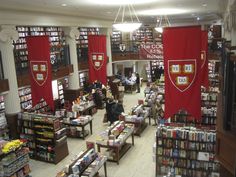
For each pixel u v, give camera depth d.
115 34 21.78
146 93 15.84
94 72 12.51
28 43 9.49
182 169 7.38
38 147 9.59
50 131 9.30
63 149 9.70
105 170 8.11
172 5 12.41
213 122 9.50
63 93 15.73
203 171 7.16
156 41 21.03
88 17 15.51
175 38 6.05
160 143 7.46
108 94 16.14
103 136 9.04
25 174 7.91
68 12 12.88
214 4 12.56
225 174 3.83
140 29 24.59
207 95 11.29
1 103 11.31
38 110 12.51
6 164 7.18
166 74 6.32
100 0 9.52
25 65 12.71
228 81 3.28
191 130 7.27
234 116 3.27
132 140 10.48
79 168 6.83
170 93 6.38
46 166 9.20
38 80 9.65
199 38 5.91
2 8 9.67
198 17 22.66
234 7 8.08
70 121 11.39
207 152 7.00
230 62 3.26
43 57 9.35
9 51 10.27
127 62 23.08
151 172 8.50
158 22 24.06
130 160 9.31
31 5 9.98
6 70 10.31
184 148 7.22
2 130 10.28
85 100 14.34
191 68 6.07
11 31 10.20
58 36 15.77
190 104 6.26
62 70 14.10
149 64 23.53
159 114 12.45
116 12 14.38
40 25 11.72
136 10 13.72
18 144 7.62
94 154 7.72
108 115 12.30
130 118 11.30
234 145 3.07
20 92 12.58
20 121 10.01
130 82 20.31
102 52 12.16
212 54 17.86
